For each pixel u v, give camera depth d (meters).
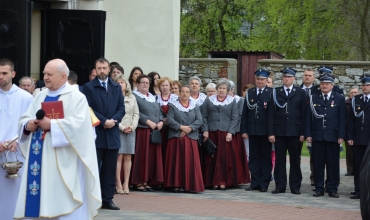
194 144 12.95
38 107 7.71
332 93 12.98
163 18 18.12
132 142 12.09
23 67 12.66
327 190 12.94
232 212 10.55
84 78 13.62
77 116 7.53
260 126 13.30
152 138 12.51
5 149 8.34
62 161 7.46
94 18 13.62
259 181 13.54
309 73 14.35
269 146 13.43
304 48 33.69
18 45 12.67
